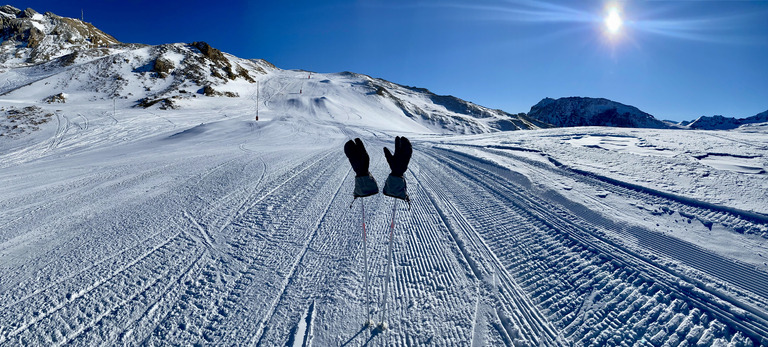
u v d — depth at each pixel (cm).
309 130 2786
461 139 1698
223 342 275
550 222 512
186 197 643
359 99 7150
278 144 1817
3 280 342
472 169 909
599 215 516
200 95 5850
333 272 383
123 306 310
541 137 1369
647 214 507
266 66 11894
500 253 426
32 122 3259
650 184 617
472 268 393
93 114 3744
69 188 706
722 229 437
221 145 1753
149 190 691
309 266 395
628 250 411
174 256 406
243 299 330
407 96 10069
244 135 2375
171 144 1916
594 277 363
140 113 3969
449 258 418
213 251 423
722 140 1005
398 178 274
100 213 546
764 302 303
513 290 348
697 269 360
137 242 439
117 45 10875
